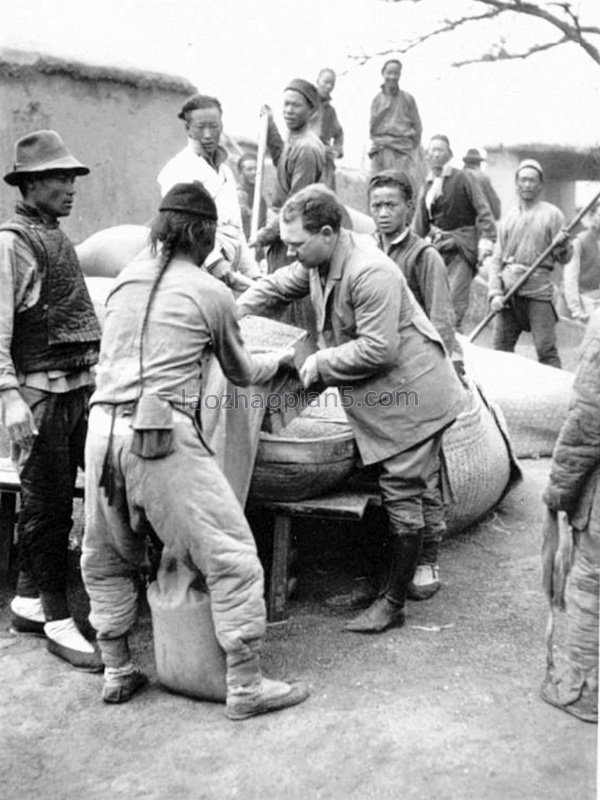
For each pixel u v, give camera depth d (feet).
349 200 46.34
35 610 13.35
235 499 11.37
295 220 12.57
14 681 12.28
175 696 11.94
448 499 14.37
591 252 27.73
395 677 12.23
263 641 13.08
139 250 22.12
